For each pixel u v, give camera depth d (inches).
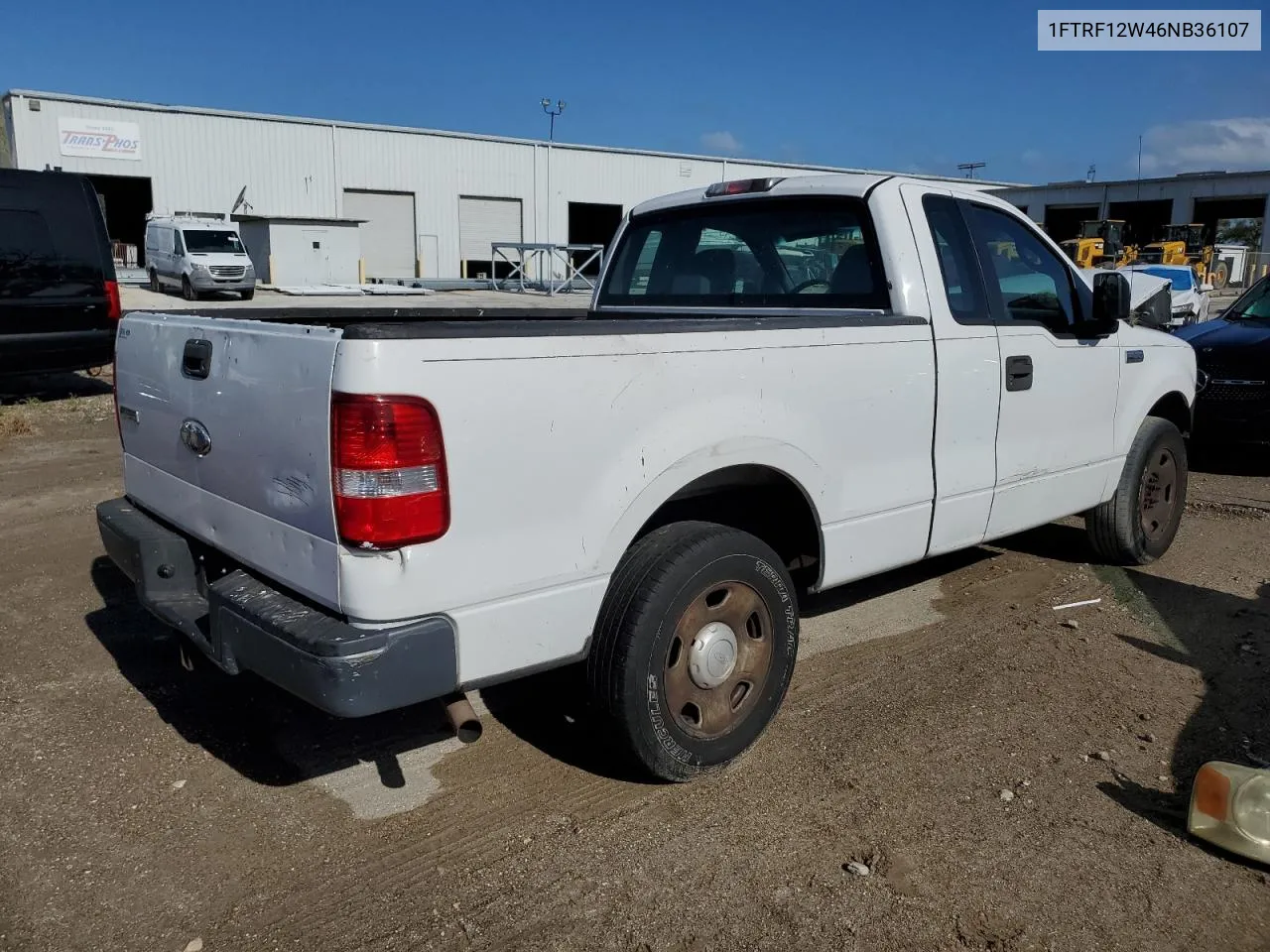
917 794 135.0
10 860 119.5
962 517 172.2
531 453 113.7
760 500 155.6
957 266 171.6
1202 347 331.0
